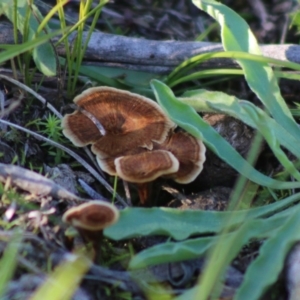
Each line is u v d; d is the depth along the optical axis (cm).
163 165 89
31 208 88
